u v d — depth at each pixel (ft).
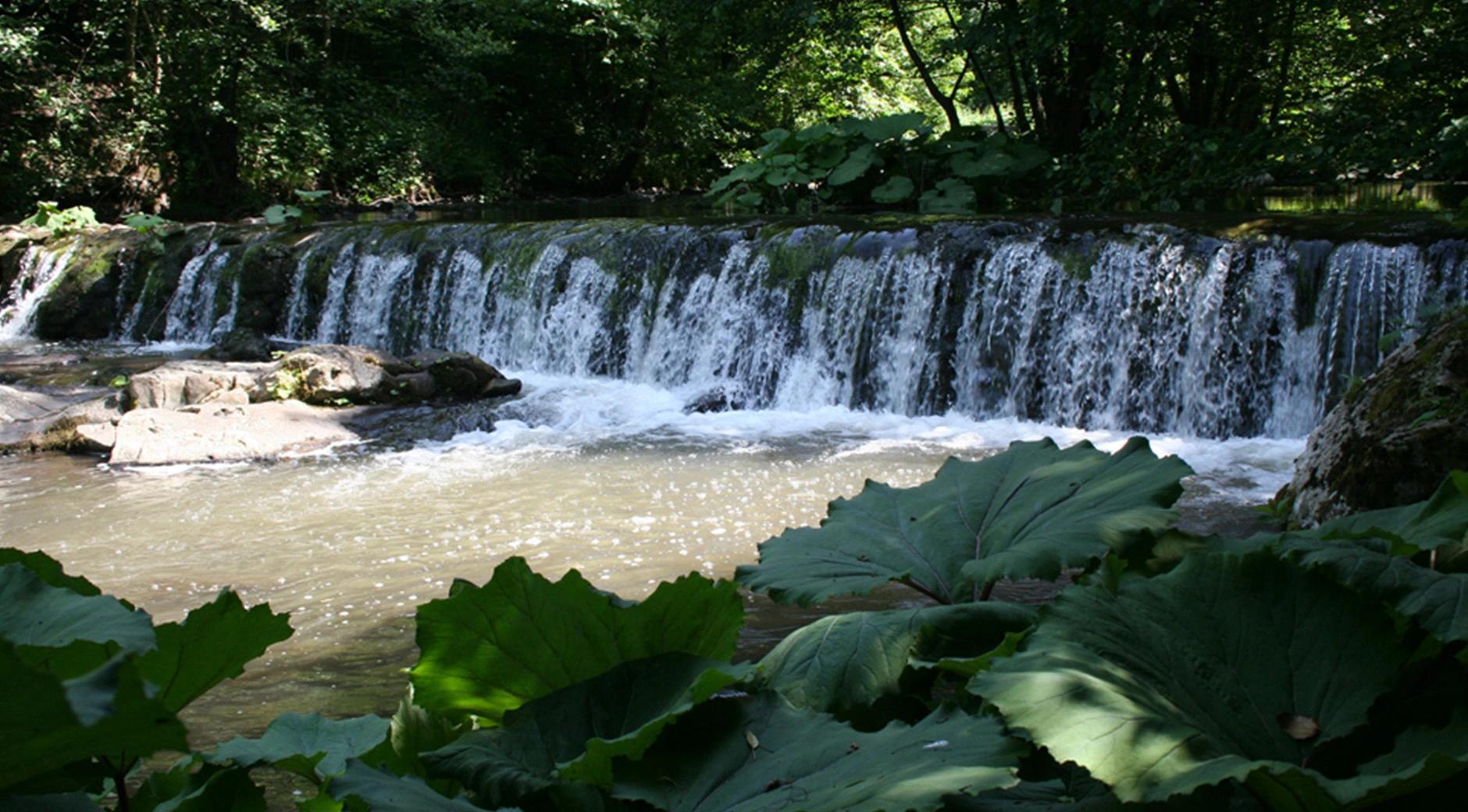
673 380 43.32
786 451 31.60
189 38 77.00
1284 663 4.46
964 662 4.94
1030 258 37.50
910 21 73.36
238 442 32.35
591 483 28.12
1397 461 17.71
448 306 49.85
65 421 34.19
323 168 85.66
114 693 2.51
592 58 103.35
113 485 29.19
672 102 106.11
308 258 53.83
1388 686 4.30
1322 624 4.52
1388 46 58.08
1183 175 55.11
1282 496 21.72
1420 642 4.72
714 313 42.70
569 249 46.75
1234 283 34.37
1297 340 33.27
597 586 20.49
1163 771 3.73
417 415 36.27
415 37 93.45
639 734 4.20
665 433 34.45
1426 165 50.47
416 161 90.48
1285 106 64.08
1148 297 35.55
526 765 4.57
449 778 4.59
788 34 68.90
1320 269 33.17
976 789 3.60
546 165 103.14
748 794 4.18
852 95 96.99
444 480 28.84
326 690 16.17
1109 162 56.65
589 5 91.40
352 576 21.47
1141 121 58.54
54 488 29.04
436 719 5.18
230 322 54.49
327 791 4.36
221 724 14.98
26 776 2.77
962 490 6.31
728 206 73.67
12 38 69.15
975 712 5.14
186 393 35.94
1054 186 59.31
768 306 41.70
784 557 6.11
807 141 64.54
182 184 80.74
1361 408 19.63
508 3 92.94
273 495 27.76
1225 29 57.88
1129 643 4.46
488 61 97.04
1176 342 35.01
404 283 51.01
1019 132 67.97
